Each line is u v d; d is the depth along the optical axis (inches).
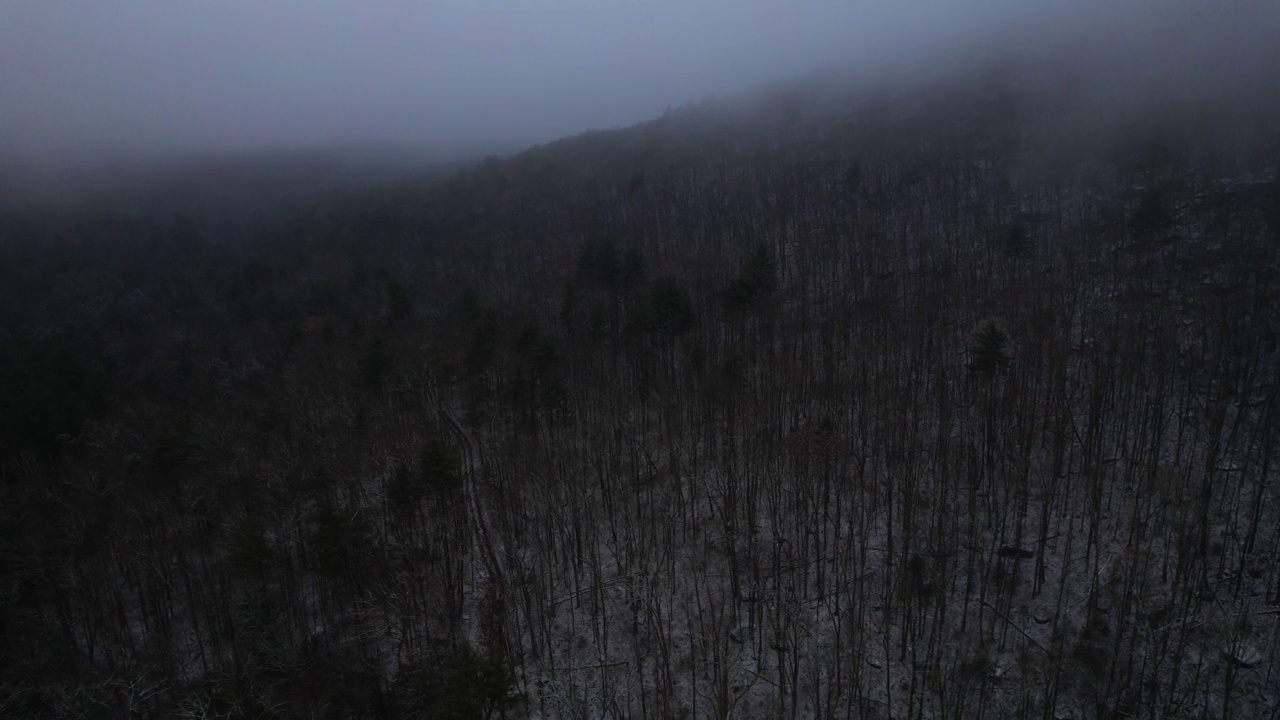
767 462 2006.6
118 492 1866.4
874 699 1508.4
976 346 2070.6
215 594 1763.0
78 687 1557.6
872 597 1688.0
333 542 1692.9
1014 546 1679.4
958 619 1617.9
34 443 2003.0
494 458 2193.7
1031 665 1509.6
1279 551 1545.3
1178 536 1626.5
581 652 1708.9
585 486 2028.8
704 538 1914.4
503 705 1551.4
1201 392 1930.4
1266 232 2449.6
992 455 1806.1
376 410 2251.5
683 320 2378.2
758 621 1654.8
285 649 1656.0
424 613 1713.8
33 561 1679.4
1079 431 1931.6
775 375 2348.7
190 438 1994.3
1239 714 1333.7
